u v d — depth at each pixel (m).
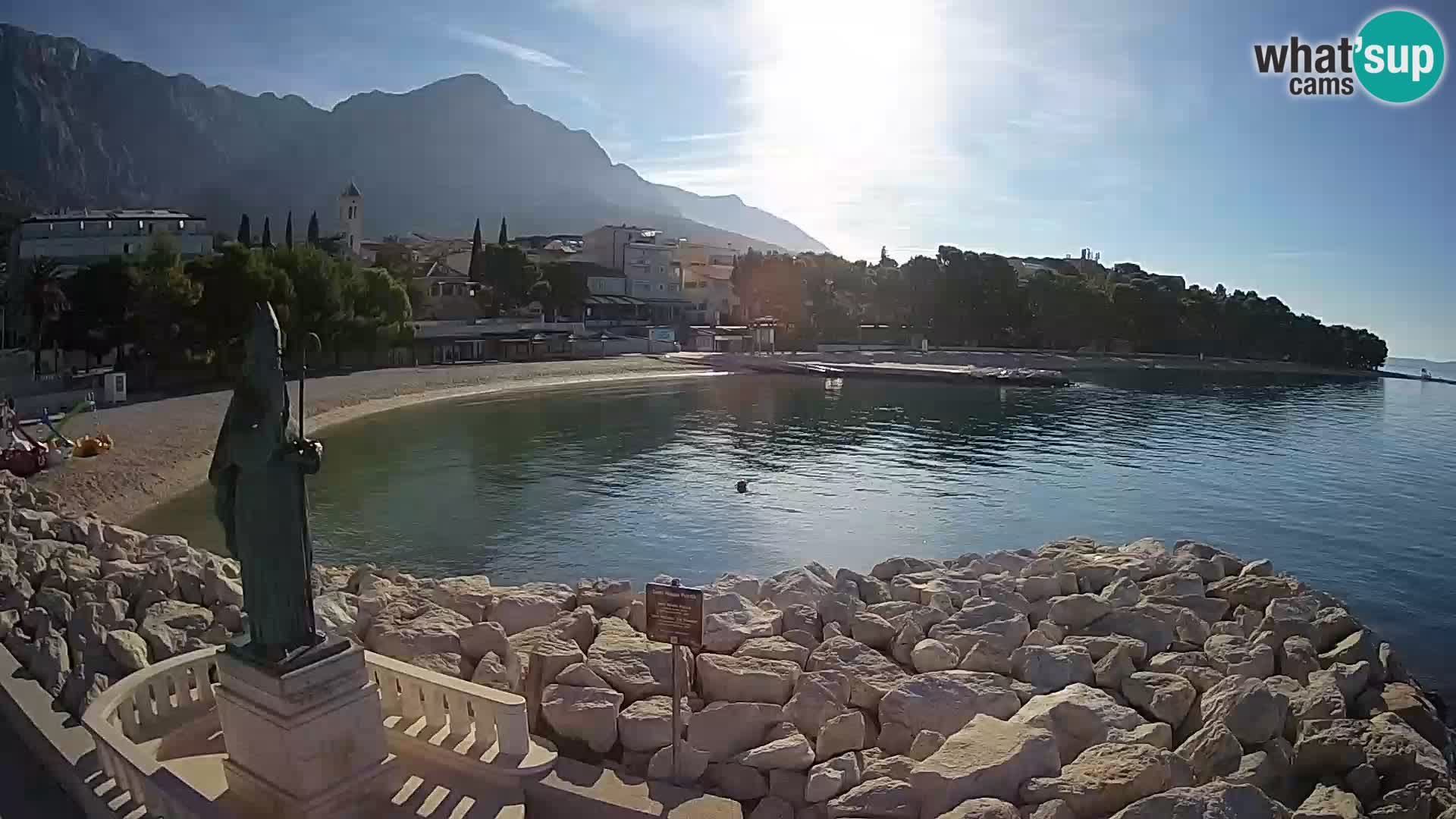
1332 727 14.27
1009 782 11.94
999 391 104.88
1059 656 16.69
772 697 15.15
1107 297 157.25
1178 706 15.37
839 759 13.06
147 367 75.94
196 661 13.54
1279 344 162.25
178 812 10.12
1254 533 44.47
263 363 10.47
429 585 22.02
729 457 61.12
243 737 10.79
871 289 166.00
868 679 15.72
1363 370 160.75
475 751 12.08
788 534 41.94
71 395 61.72
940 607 20.58
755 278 157.88
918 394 100.19
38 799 11.52
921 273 159.88
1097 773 11.91
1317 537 43.91
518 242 192.88
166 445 50.66
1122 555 26.00
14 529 23.98
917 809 11.72
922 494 51.12
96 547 24.14
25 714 13.15
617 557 37.53
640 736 13.59
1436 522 46.91
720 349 134.75
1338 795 12.70
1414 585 36.22
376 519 42.69
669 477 53.94
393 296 95.25
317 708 10.41
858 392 101.19
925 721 14.34
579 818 11.93
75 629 16.00
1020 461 62.03
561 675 15.29
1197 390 116.56
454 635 16.67
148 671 13.05
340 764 10.64
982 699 14.67
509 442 64.56
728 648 17.31
